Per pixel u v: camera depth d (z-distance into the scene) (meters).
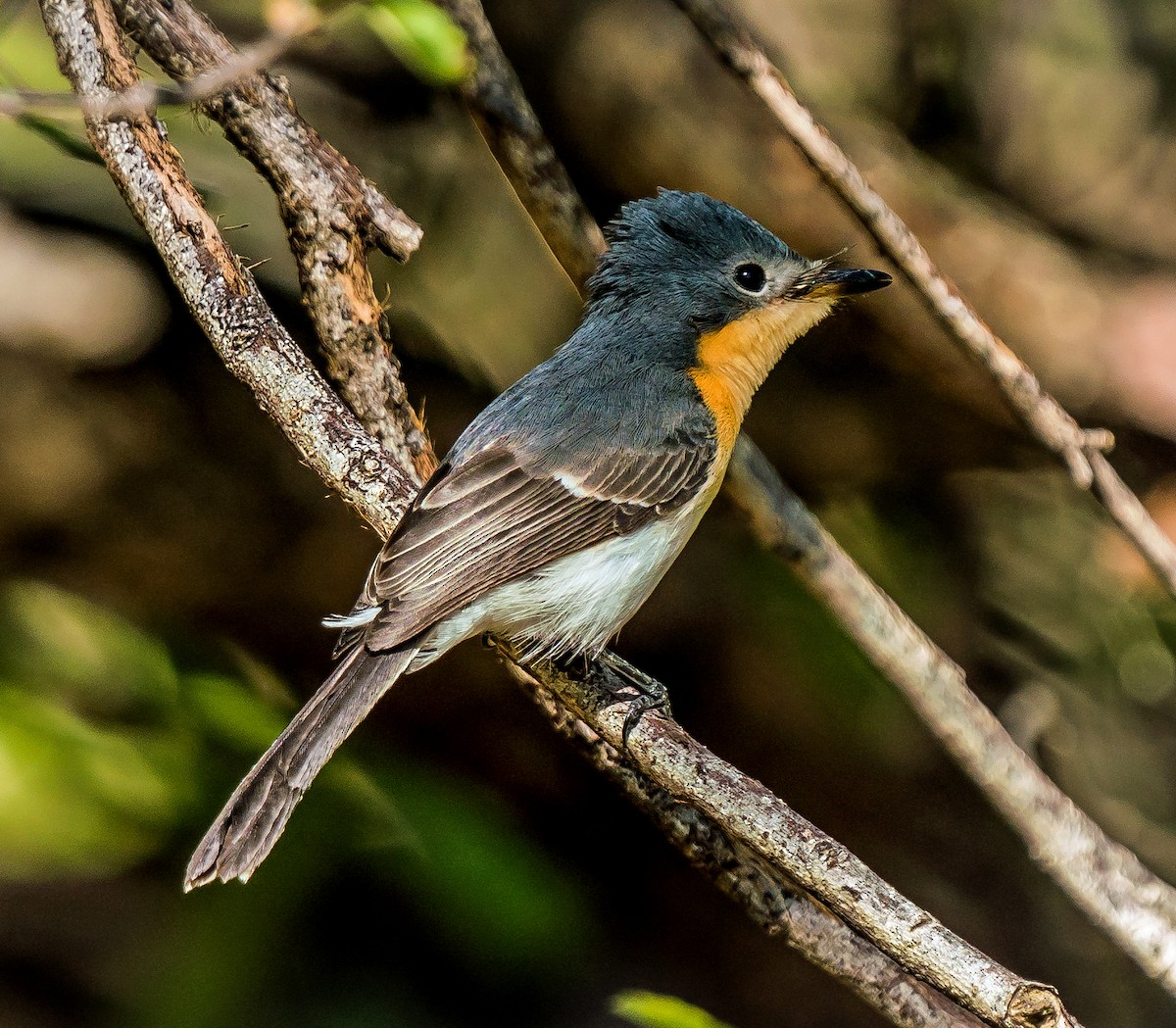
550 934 10.25
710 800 6.92
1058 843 8.27
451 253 12.38
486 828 10.43
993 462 12.69
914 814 12.35
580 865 12.06
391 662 7.75
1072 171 13.42
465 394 12.05
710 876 7.24
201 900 10.15
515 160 8.79
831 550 8.55
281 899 10.18
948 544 12.95
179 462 11.37
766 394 12.41
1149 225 13.16
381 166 12.48
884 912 6.39
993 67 13.43
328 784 10.32
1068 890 8.27
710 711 12.16
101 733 10.50
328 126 12.48
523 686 8.14
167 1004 9.92
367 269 8.03
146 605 11.48
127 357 11.27
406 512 7.90
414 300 12.09
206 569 11.48
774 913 7.14
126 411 11.29
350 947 10.21
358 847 10.21
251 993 10.00
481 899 10.15
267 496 11.38
